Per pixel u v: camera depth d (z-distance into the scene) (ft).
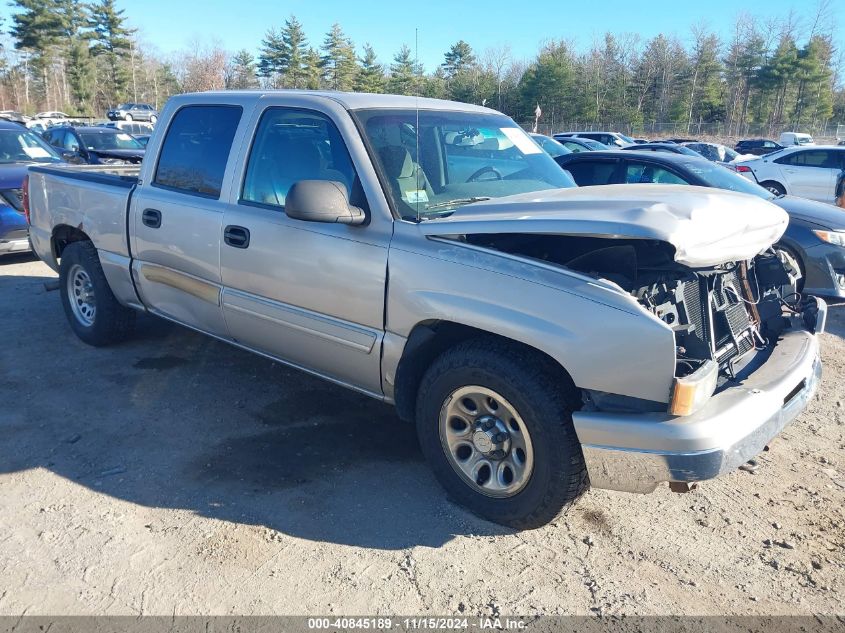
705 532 10.47
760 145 123.44
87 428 13.21
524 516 9.93
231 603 8.66
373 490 11.31
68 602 8.59
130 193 15.19
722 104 249.96
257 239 12.35
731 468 8.79
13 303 21.54
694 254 8.80
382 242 10.70
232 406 14.34
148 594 8.77
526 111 220.43
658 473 8.67
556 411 9.22
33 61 240.12
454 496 10.77
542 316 9.15
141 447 12.52
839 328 21.75
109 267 16.03
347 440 13.01
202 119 13.98
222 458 12.20
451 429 10.52
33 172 18.48
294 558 9.55
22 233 26.35
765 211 10.54
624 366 8.70
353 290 11.07
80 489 11.10
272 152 12.53
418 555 9.70
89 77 242.58
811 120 240.53
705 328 10.09
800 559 9.85
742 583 9.32
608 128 224.12
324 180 11.50
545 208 9.82
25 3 227.61
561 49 221.25
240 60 258.37
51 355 17.02
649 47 246.88
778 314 12.21
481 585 9.14
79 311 17.90
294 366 13.08
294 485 11.39
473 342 10.08
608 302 8.76
